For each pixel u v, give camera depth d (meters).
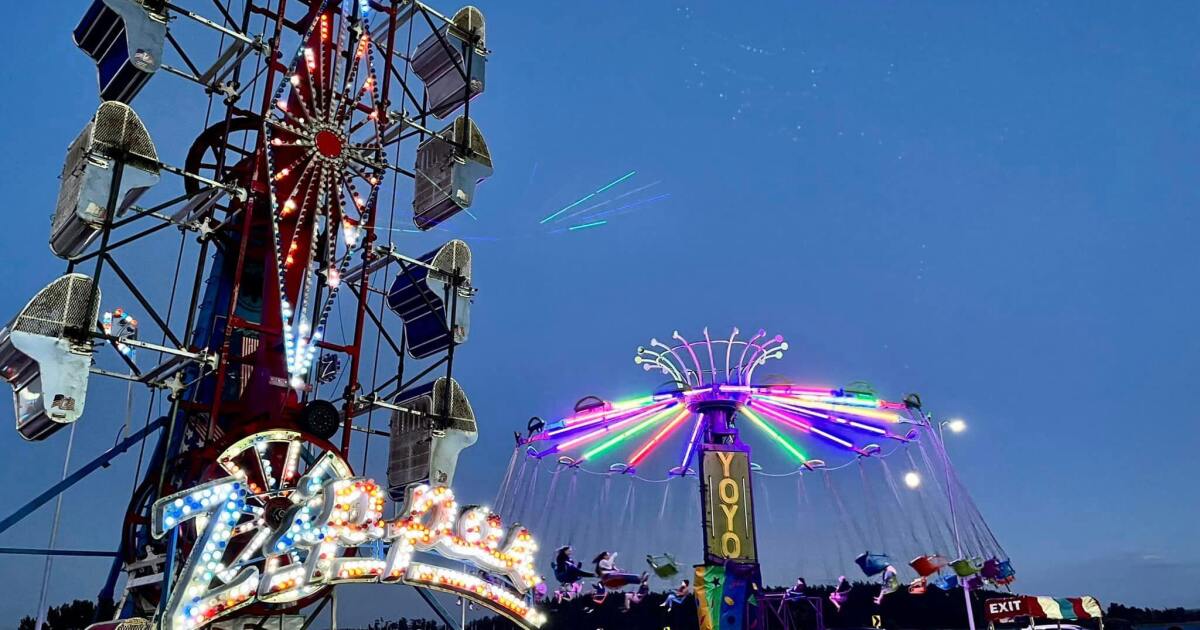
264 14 20.92
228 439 17.80
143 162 17.47
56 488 18.28
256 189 20.22
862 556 37.72
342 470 18.61
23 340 15.49
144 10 18.61
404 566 16.72
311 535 15.48
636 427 43.28
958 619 59.50
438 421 22.80
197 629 14.32
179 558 16.66
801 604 51.06
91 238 17.70
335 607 18.80
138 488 18.42
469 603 21.27
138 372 18.42
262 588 14.82
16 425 16.53
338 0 22.78
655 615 56.03
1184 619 88.75
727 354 39.72
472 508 18.31
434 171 25.75
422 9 25.56
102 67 19.47
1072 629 34.75
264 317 20.22
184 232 20.05
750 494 35.91
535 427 44.75
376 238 23.66
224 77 20.62
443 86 27.30
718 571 34.16
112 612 18.48
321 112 21.86
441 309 24.20
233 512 14.88
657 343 40.34
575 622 52.44
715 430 37.34
